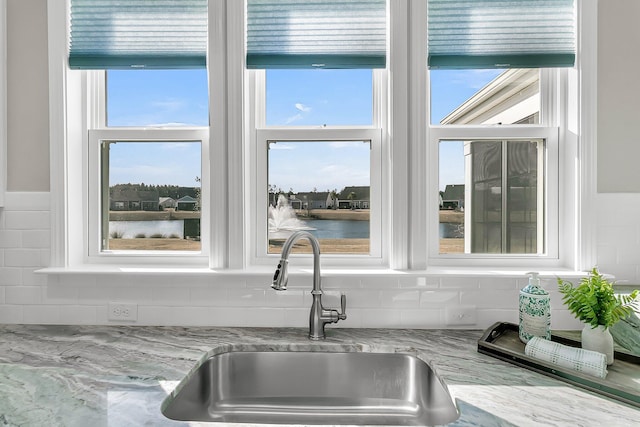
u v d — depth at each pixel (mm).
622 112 1442
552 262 1551
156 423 807
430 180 1594
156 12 1531
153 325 1478
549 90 1573
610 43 1440
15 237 1517
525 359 1082
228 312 1465
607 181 1445
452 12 1492
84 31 1537
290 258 1588
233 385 1264
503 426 799
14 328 1454
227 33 1467
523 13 1481
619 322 1243
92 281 1493
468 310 1420
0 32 1508
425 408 1157
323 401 1255
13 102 1525
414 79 1454
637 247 1433
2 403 890
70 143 1546
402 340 1312
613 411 857
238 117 1475
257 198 1603
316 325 1316
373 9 1509
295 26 1514
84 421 813
